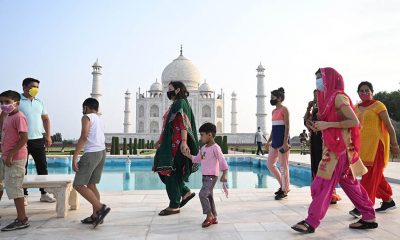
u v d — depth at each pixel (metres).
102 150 5.41
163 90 65.00
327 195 4.66
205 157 5.23
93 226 4.98
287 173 7.24
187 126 5.84
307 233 4.63
